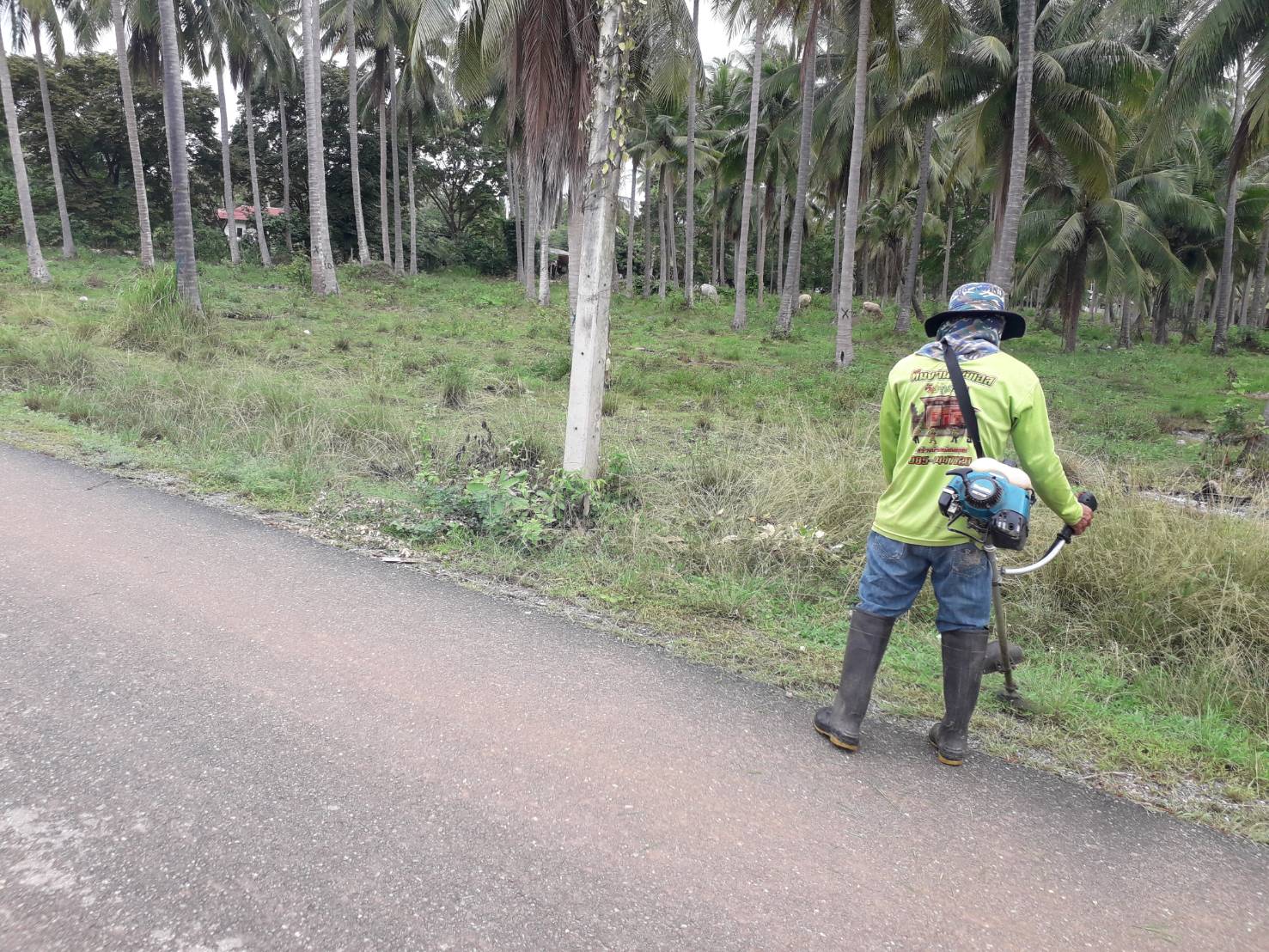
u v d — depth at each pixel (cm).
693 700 330
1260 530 474
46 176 3888
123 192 3956
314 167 2444
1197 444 1047
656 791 267
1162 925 222
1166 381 1877
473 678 333
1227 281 2708
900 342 2530
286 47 3453
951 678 293
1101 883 238
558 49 853
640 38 594
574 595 436
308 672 327
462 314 2309
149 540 464
